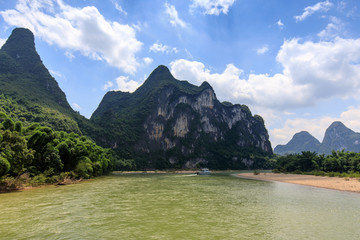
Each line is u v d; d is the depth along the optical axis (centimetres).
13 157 2852
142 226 1338
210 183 4638
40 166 3909
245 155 19888
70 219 1485
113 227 1309
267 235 1189
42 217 1532
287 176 6881
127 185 3975
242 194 2842
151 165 15938
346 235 1202
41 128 4116
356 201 2303
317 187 3809
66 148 4519
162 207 1930
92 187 3538
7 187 2853
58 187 3481
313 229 1310
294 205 2069
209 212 1745
